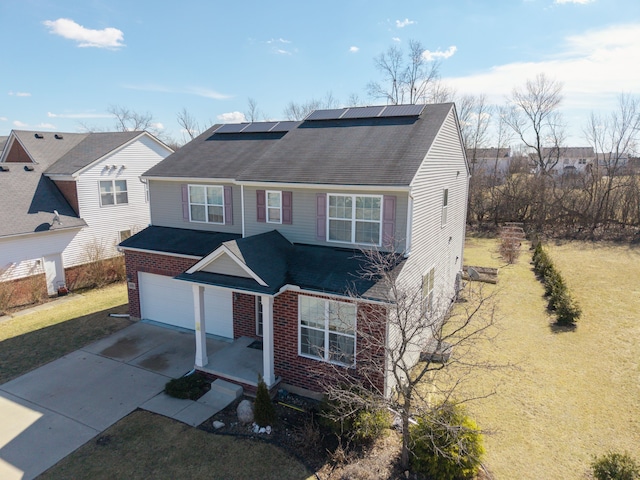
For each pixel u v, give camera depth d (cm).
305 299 1148
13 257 1945
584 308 1778
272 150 1502
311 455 934
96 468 899
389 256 1078
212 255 1167
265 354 1150
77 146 2639
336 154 1352
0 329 1675
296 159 1391
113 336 1579
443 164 1502
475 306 1811
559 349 1418
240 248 1169
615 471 779
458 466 834
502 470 880
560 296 1745
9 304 1902
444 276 1695
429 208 1352
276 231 1377
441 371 1280
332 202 1262
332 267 1163
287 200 1339
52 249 2114
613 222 3275
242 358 1308
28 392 1201
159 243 1623
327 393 955
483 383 1216
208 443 976
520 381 1223
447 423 827
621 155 3584
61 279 2173
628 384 1192
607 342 1455
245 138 1859
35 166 2366
